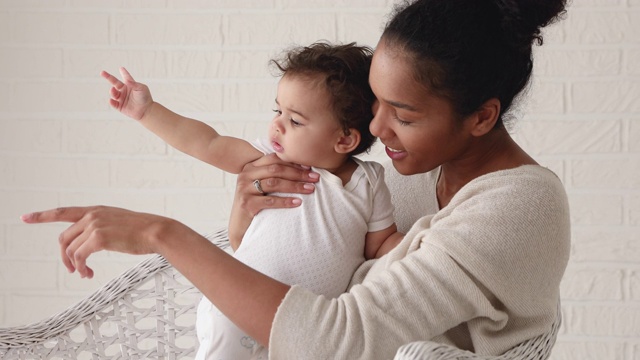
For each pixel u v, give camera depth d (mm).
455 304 1122
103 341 1548
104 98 2227
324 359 1107
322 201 1327
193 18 2191
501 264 1128
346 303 1127
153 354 1567
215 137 1435
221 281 1140
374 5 2158
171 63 2203
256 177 1354
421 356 962
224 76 2195
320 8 2170
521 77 1220
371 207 1349
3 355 1479
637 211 2162
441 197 1405
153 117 1433
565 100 2160
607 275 2176
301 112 1299
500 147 1279
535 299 1170
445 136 1200
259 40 2186
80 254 1146
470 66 1147
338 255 1319
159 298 1572
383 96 1183
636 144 2152
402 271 1138
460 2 1153
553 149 2166
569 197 2170
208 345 1295
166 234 1158
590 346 2191
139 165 2230
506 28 1168
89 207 1184
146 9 2197
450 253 1126
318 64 1295
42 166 2244
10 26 2215
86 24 2209
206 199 2225
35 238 2264
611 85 2150
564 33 2150
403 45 1156
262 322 1127
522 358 1169
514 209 1155
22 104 2232
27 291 2270
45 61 2223
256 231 1348
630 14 2137
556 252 1177
